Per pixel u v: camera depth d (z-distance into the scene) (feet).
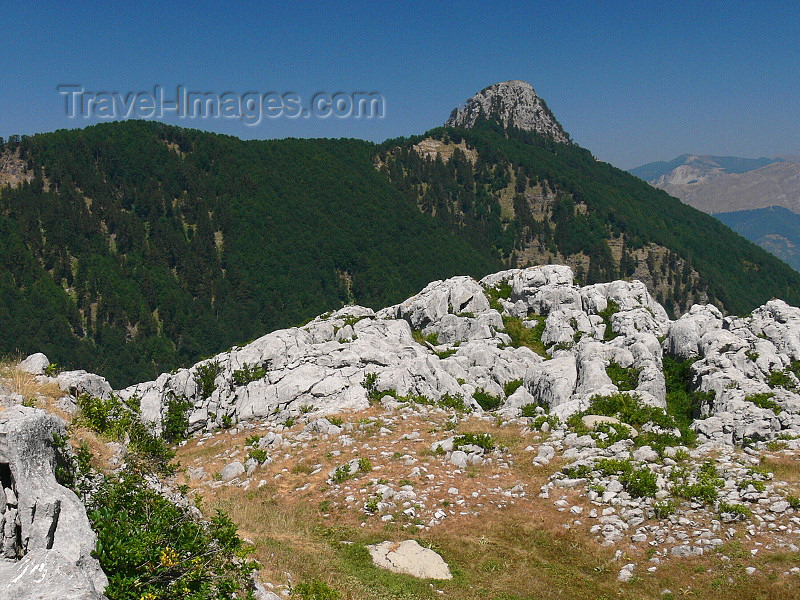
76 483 48.62
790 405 112.98
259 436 113.09
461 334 172.76
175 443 124.67
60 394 64.64
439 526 77.05
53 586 34.30
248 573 49.39
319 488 88.53
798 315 147.84
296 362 138.00
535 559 70.54
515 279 194.59
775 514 73.20
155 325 594.65
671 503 76.89
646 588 64.95
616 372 139.64
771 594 61.46
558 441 98.94
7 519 38.63
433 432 106.11
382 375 131.95
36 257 630.33
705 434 110.42
